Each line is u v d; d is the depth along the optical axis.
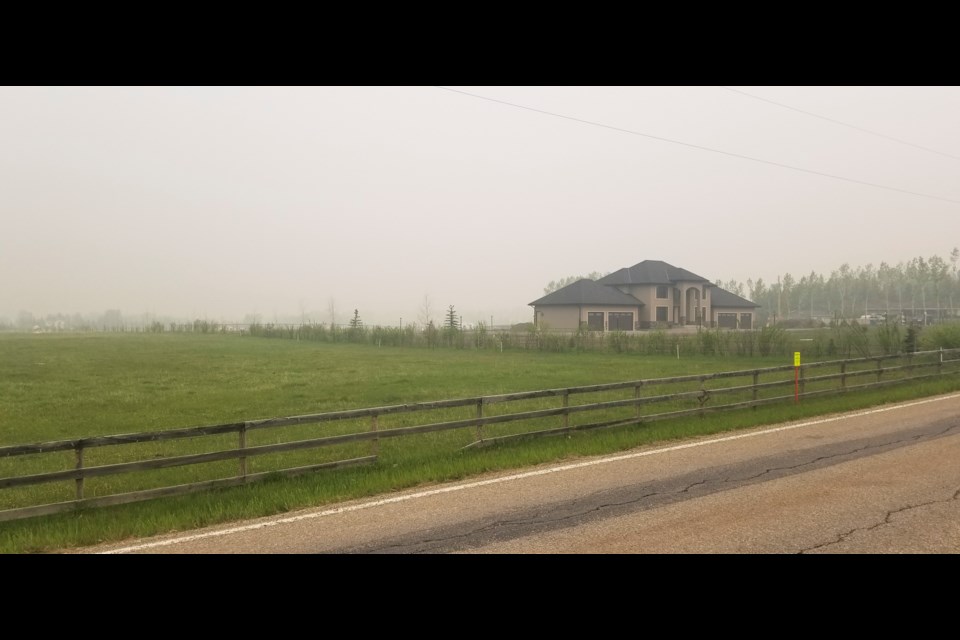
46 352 42.84
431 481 9.45
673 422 14.15
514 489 8.77
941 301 113.69
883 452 10.62
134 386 24.19
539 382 24.83
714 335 38.81
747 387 16.11
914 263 122.38
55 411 18.20
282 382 25.48
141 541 6.93
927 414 14.85
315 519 7.56
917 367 22.55
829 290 125.62
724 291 79.75
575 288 70.38
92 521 7.81
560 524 7.14
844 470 9.38
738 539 6.50
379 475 9.72
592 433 13.22
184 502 8.70
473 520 7.38
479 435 11.99
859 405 16.33
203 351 44.84
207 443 13.84
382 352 44.62
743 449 11.24
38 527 7.61
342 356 40.38
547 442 12.29
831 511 7.32
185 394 21.81
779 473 9.31
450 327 53.12
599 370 29.70
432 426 11.45
